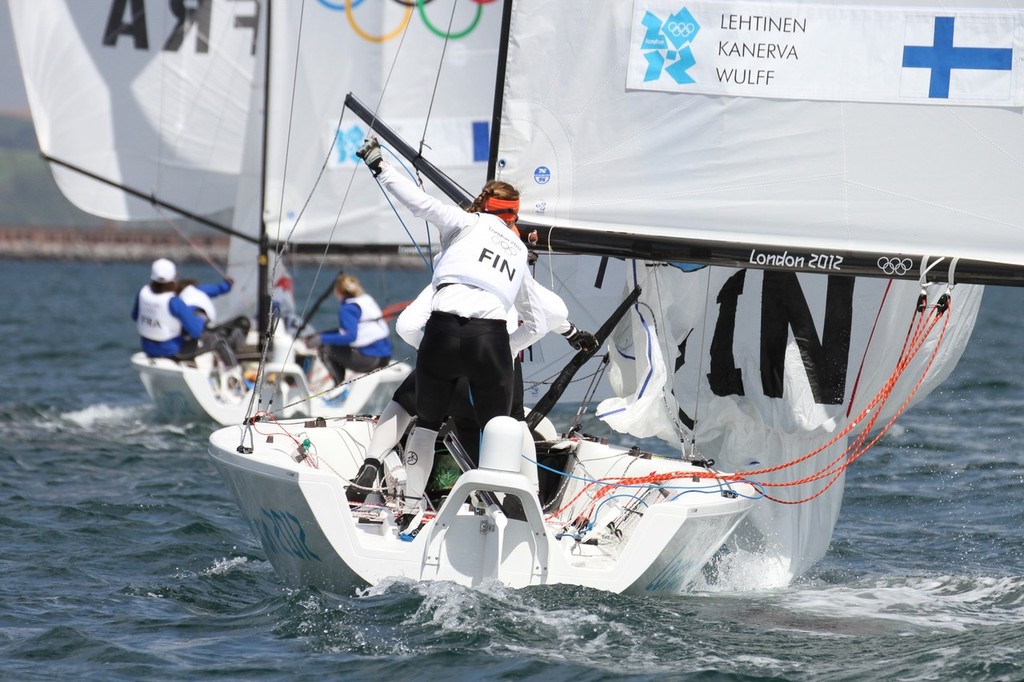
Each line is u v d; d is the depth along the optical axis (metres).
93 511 28.80
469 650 17.69
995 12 20.34
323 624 18.98
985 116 20.42
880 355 22.58
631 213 21.39
